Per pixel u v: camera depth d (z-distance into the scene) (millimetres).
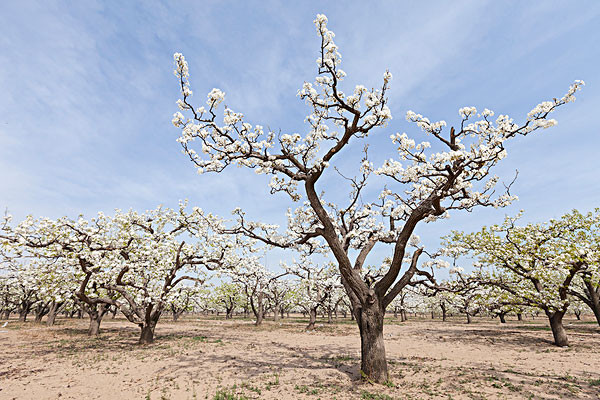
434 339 19641
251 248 17594
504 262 18266
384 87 9188
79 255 14594
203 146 9727
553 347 15852
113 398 8234
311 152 11164
